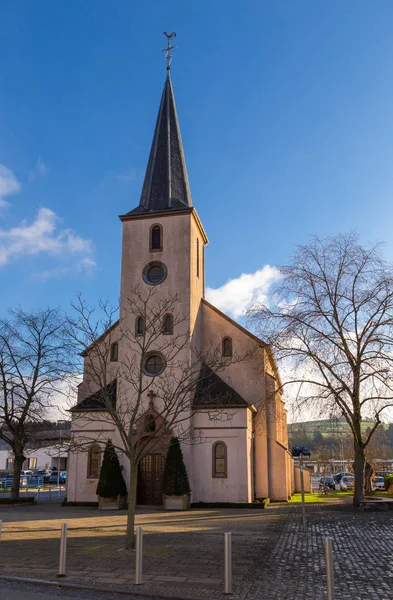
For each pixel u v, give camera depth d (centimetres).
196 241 3362
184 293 3038
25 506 2978
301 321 2572
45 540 1589
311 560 1274
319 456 7619
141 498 2798
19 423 3150
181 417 2822
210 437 2825
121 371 2938
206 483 2780
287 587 1005
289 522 2056
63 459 7488
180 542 1531
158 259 3141
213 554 1340
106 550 1391
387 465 7694
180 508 2598
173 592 966
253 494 3044
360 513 2408
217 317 3338
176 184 3419
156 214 3203
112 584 1025
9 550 1410
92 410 2925
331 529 1841
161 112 3678
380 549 1441
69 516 2350
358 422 2561
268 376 3216
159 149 3525
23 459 3156
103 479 2712
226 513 2441
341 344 2542
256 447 3178
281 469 3191
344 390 2481
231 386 3183
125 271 3155
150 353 2953
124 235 3231
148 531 1781
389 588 1002
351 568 1191
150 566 1189
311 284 2631
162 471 2794
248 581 1050
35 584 1045
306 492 4500
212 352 3216
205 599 919
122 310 3073
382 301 2488
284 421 3806
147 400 2836
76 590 997
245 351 3231
